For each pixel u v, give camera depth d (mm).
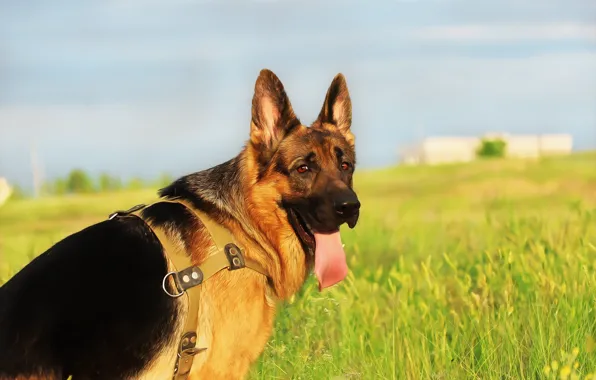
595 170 23422
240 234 4406
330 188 4492
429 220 13555
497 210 15219
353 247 9016
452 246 8789
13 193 26328
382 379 5223
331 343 5742
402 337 5707
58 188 27672
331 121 5039
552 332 5219
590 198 17922
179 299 4121
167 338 4059
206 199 4387
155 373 4051
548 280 5688
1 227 16984
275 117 4629
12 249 9633
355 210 4480
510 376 5098
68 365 3826
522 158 27453
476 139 46312
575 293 5605
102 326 3893
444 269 7758
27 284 3869
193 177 4559
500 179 22547
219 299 4219
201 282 4152
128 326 3949
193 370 4199
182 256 4176
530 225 7336
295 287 4730
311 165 4570
